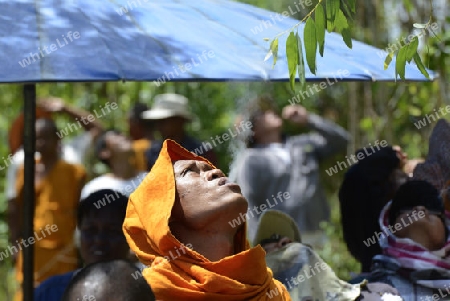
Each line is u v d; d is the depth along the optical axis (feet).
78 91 29.76
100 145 21.68
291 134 30.22
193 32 12.09
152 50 11.16
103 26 11.49
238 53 11.69
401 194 12.79
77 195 20.76
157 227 10.03
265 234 13.17
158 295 9.87
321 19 9.87
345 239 13.82
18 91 30.17
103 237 14.48
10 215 21.48
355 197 13.61
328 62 12.46
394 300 11.85
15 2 11.83
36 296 14.97
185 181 10.40
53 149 20.81
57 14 11.63
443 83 18.65
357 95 24.41
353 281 12.76
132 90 29.60
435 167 14.20
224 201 10.23
